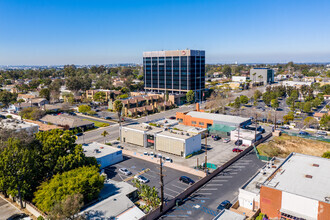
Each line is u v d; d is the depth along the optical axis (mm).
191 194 58781
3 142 58969
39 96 183500
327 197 44156
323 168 57031
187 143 81000
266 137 100812
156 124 111250
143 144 91812
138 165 75875
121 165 76062
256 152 83562
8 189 52438
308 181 50781
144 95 180000
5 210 53219
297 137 102188
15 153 52781
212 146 91875
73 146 64375
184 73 184875
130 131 95250
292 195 45688
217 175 68625
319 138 100312
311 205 43875
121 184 59500
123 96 184125
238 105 149125
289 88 188875
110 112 154750
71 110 156375
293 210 45938
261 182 56844
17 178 51562
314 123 114500
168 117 140500
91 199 50906
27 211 52688
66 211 40844
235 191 59562
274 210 48125
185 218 49531
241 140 94938
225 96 193375
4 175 50531
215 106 155625
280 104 172000
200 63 193625
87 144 86250
